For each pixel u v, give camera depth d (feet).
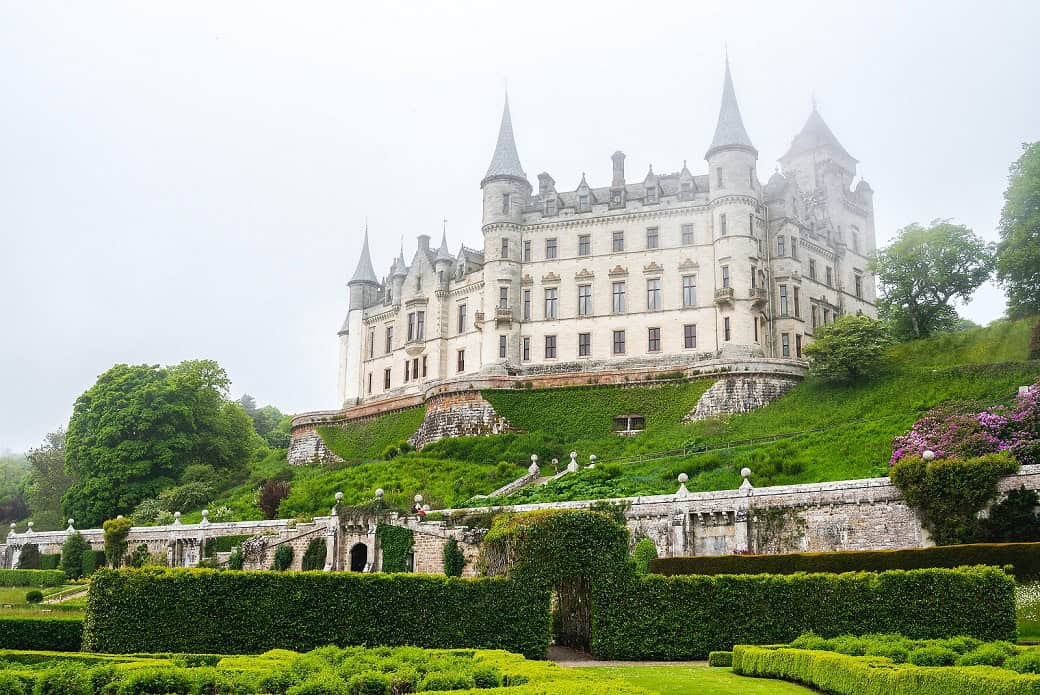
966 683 62.18
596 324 282.77
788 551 141.28
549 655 106.63
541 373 283.18
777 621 99.40
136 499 269.85
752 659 86.43
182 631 103.96
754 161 276.41
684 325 272.72
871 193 341.21
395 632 104.06
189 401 293.84
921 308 268.21
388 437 286.87
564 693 60.70
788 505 142.92
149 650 103.24
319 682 67.51
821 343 224.53
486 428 256.93
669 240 280.51
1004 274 228.02
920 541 131.75
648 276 280.31
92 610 104.83
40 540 243.19
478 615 104.58
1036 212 226.38
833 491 140.15
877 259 279.08
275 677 70.33
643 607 103.91
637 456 214.48
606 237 287.89
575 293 287.07
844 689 71.87
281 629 103.91
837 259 307.37
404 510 171.83
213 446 299.38
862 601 96.32
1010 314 232.32
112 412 280.72
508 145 304.71
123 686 68.74
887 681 66.90
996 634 90.43
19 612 140.87
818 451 178.09
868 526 136.46
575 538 105.91
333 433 306.96
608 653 103.55
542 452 235.81
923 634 92.89
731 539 146.30
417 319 326.85
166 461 277.85
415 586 105.70
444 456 247.70
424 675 71.87
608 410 249.55
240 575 105.50
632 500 155.12
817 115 360.07
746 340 261.03
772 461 175.63
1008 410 162.91
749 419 225.56
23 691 69.87
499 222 295.28
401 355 333.83
